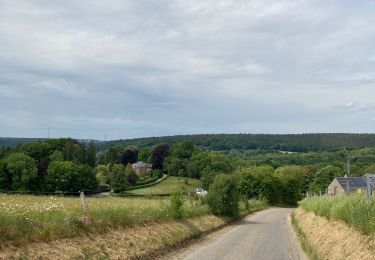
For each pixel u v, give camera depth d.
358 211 16.41
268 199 109.81
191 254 19.84
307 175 127.94
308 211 38.34
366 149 141.62
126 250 16.80
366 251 13.41
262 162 162.50
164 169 137.62
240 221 45.41
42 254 12.71
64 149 98.31
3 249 11.80
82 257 14.02
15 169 72.19
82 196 17.94
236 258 18.84
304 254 20.98
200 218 33.97
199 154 130.50
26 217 13.87
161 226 23.12
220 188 42.31
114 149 154.62
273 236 29.72
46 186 76.12
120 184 96.62
